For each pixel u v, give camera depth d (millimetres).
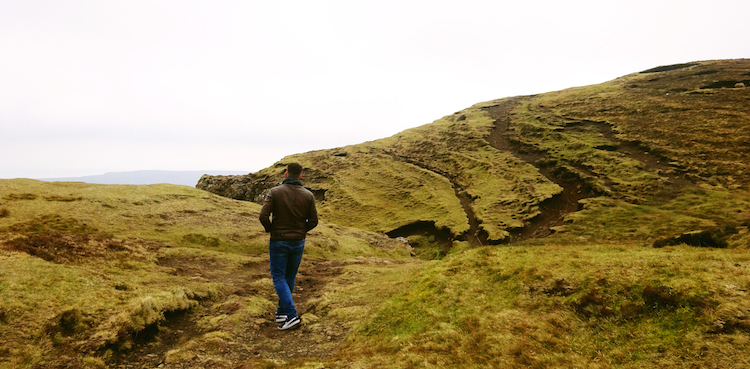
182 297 8461
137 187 29969
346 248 28688
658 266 5516
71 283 7484
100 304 6965
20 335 5371
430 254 38781
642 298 4879
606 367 3871
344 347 6391
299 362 5473
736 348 3479
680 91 62156
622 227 29469
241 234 23750
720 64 70562
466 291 7215
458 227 41406
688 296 4469
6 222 17781
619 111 61062
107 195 25266
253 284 11742
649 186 36531
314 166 75812
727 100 52094
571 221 33750
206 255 16672
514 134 66250
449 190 54312
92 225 19469
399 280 10320
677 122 49750
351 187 63969
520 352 4641
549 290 6082
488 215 41594
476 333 5457
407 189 58750
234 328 7477
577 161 47562
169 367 5562
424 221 46312
